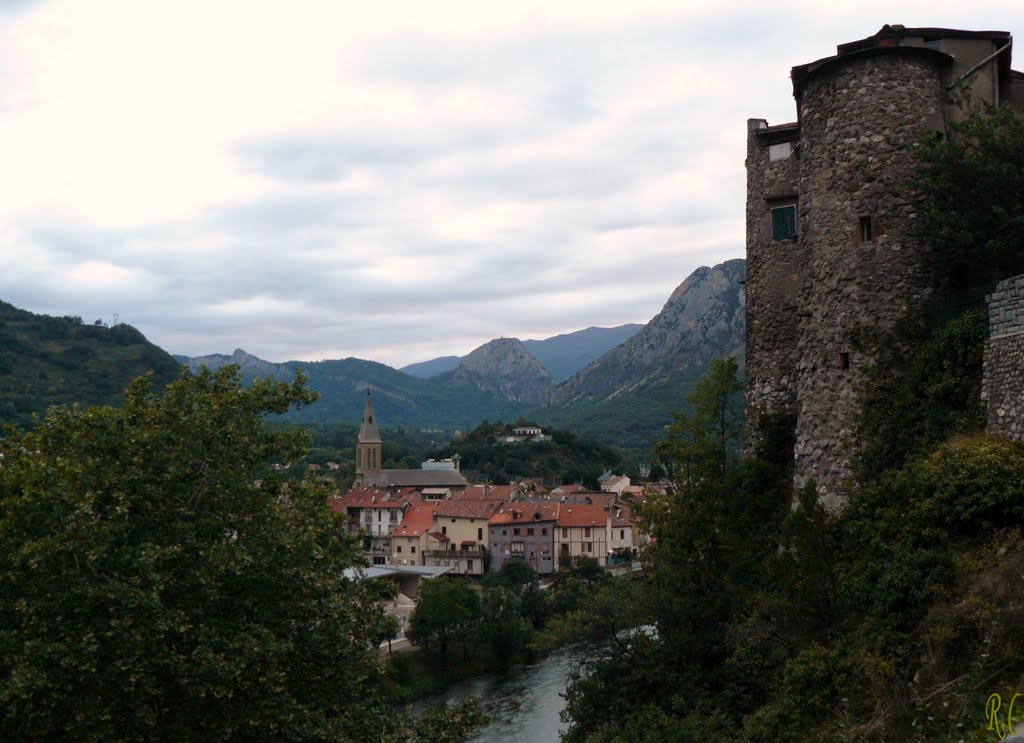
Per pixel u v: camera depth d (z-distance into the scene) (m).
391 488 170.62
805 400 21.11
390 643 69.69
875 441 19.25
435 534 128.75
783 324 26.72
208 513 20.78
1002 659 12.69
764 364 26.98
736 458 30.20
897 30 20.95
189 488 20.83
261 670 18.75
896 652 15.31
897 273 19.69
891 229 19.84
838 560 18.59
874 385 19.52
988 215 18.55
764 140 27.55
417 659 67.75
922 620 14.99
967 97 20.23
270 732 18.78
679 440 30.50
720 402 30.69
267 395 23.88
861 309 19.97
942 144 18.80
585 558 96.12
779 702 18.44
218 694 17.42
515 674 65.75
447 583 72.44
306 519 22.16
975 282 19.50
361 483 186.50
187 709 18.77
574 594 78.75
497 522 125.62
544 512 125.50
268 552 20.41
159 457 20.78
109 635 16.83
